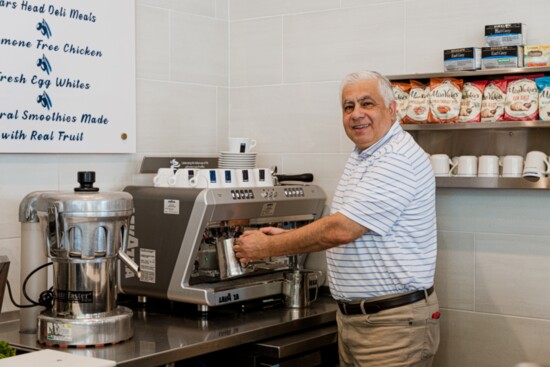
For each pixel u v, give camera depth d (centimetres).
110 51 295
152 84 313
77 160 286
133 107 304
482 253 283
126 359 210
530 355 275
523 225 275
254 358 253
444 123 272
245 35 341
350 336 251
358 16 310
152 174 314
